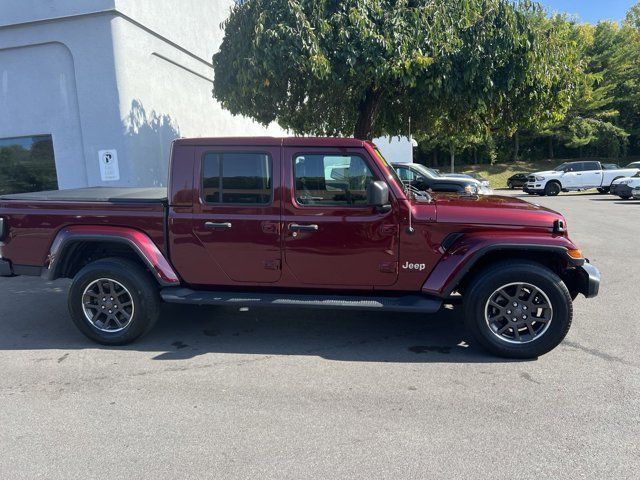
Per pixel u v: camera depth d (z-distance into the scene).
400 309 4.11
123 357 4.23
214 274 4.39
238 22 7.04
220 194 4.28
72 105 8.34
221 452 2.80
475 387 3.59
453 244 4.11
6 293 6.41
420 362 4.07
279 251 4.25
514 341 4.07
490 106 7.57
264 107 7.70
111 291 4.44
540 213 4.11
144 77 8.81
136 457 2.76
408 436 2.95
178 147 4.29
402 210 4.09
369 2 6.39
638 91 32.00
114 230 4.37
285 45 6.02
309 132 9.40
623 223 12.36
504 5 6.54
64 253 4.49
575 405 3.29
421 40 6.43
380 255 4.16
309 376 3.81
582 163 22.89
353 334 4.77
